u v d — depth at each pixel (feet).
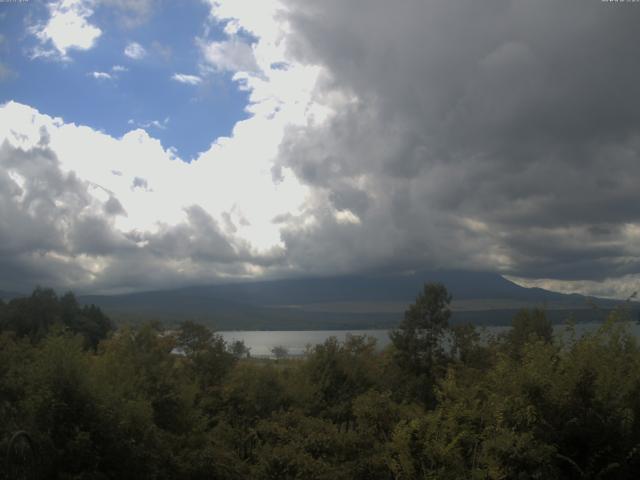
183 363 89.40
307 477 41.34
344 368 97.35
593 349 29.14
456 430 29.07
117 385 55.16
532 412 26.94
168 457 50.60
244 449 72.18
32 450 37.70
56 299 191.42
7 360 56.54
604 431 26.55
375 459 39.22
